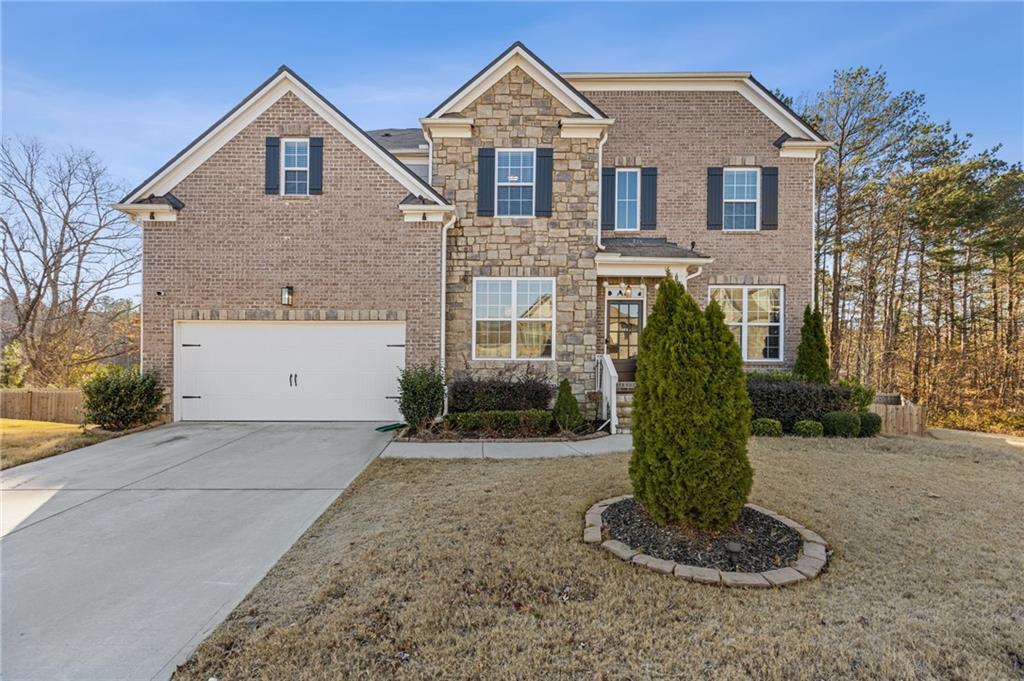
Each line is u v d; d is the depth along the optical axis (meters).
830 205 20.58
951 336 19.92
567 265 10.59
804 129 12.12
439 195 10.21
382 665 2.54
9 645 2.77
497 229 10.59
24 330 21.25
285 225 10.01
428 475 6.12
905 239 19.56
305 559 3.83
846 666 2.53
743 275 12.13
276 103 10.07
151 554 3.96
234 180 9.98
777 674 2.47
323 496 5.41
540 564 3.62
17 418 14.02
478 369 10.48
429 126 10.55
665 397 4.13
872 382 20.05
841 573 3.54
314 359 10.07
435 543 4.01
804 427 8.80
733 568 3.54
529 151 10.66
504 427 8.73
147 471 6.46
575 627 2.87
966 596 3.24
